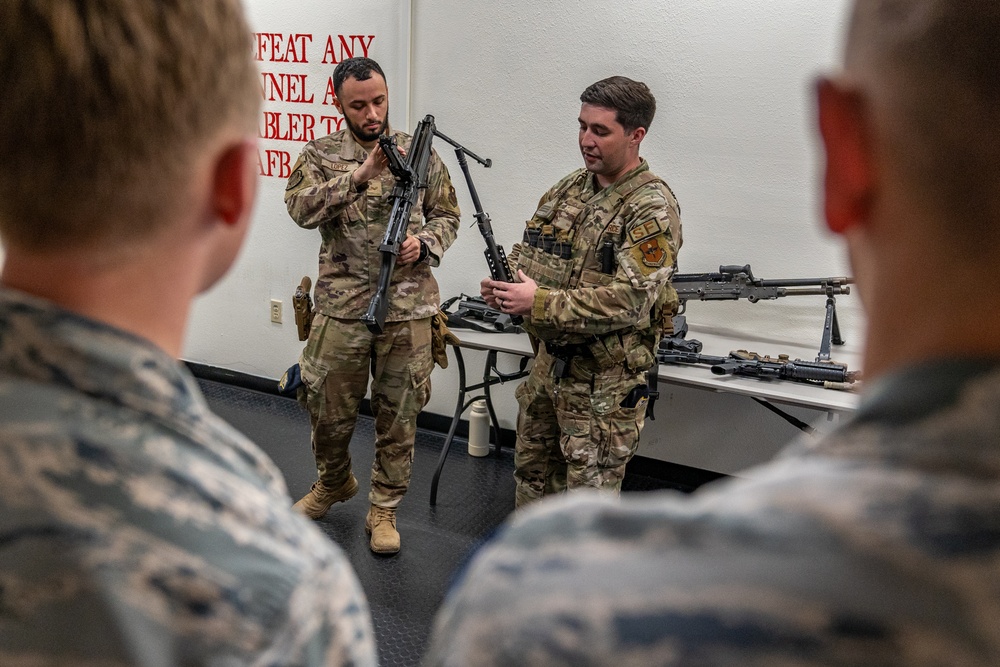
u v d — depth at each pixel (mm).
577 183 2420
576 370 2371
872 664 274
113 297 442
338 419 2717
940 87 300
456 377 3672
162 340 468
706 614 294
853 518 290
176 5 425
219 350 4184
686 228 3104
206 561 411
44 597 392
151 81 415
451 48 3324
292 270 3877
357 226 2564
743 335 3068
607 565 319
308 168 2611
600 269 2301
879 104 323
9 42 399
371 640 511
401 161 2375
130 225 434
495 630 325
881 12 327
